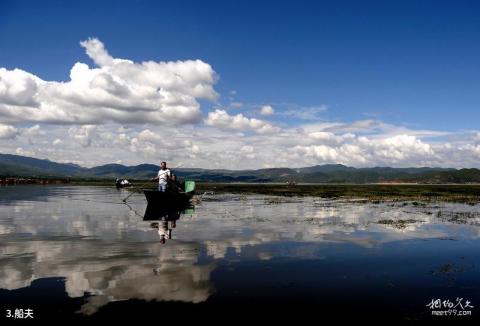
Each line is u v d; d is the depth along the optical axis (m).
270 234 16.22
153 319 6.95
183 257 11.67
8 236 15.26
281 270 10.34
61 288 8.58
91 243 13.83
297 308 7.62
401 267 10.89
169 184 29.09
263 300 8.02
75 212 24.66
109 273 9.80
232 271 10.16
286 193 59.34
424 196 50.84
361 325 6.90
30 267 10.34
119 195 45.56
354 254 12.50
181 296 8.16
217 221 20.58
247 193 58.47
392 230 17.88
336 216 23.64
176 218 21.91
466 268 10.87
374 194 57.09
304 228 18.12
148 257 11.62
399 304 7.94
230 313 7.30
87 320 6.86
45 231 16.62
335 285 9.12
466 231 17.80
